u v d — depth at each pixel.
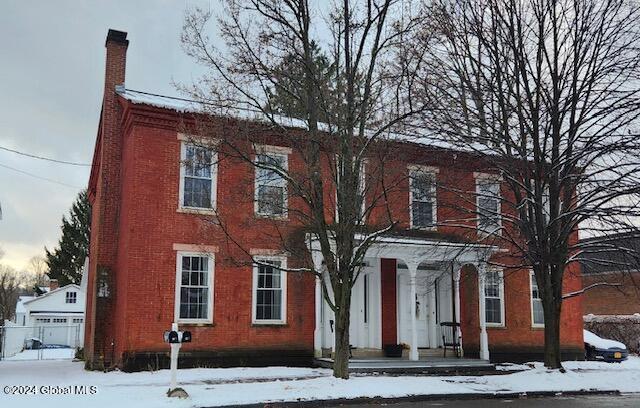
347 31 14.17
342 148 14.06
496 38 17.59
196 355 18.12
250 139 15.03
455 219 19.56
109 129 20.41
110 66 20.72
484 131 17.19
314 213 14.66
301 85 14.16
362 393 13.27
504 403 13.59
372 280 21.19
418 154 19.66
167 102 19.34
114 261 19.89
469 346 21.84
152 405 11.22
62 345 49.97
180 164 18.73
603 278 36.19
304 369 18.17
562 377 16.73
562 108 17.25
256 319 19.11
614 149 16.50
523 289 23.22
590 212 16.61
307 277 19.78
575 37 16.88
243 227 19.09
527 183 17.22
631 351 30.52
